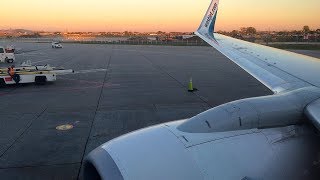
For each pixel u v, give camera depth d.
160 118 14.31
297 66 7.09
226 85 23.31
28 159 9.81
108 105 16.98
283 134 4.15
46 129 12.84
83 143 11.18
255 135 3.98
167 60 45.28
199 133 3.79
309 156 4.18
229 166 3.65
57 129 12.82
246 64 7.48
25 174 8.79
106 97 19.17
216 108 4.11
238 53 8.41
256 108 4.06
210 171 3.54
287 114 4.11
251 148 3.87
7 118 14.55
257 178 3.81
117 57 51.69
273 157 3.93
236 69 33.78
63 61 44.66
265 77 6.59
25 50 76.06
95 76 28.98
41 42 148.38
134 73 30.88
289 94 4.56
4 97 19.48
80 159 9.80
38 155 10.12
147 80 26.16
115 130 12.63
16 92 21.17
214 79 26.47
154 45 99.25
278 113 4.06
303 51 54.69
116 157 3.46
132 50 72.50
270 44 76.00
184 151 3.58
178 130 3.86
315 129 4.28
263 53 8.34
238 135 3.89
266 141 4.00
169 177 3.37
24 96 19.73
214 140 3.75
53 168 9.16
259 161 3.83
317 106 4.17
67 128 12.94
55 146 10.91
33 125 13.41
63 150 10.54
